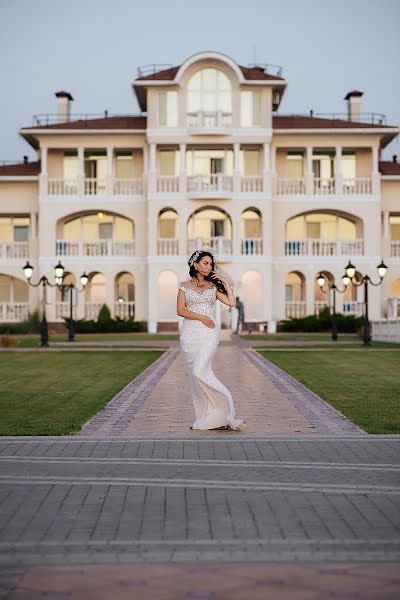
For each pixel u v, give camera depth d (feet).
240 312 151.23
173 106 172.45
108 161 177.06
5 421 41.42
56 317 176.45
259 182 173.58
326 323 166.91
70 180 178.29
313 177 178.19
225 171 176.14
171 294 173.88
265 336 146.82
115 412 45.32
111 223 182.60
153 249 173.37
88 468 29.12
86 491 25.48
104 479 27.22
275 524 21.53
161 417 43.29
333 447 33.35
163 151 177.37
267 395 53.36
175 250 173.58
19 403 49.52
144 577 17.78
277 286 178.60
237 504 23.71
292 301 179.22
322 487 25.84
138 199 177.78
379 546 19.67
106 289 177.99
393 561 18.74
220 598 16.55
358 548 19.53
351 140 177.88
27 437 36.11
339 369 74.64
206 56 169.27
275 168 179.52
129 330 170.09
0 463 30.12
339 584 17.29
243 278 173.37
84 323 169.17
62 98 193.16
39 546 19.83
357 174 182.60
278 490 25.48
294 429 38.68
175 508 23.30
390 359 88.17
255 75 172.96
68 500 24.34
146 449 33.06
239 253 172.86
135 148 178.09
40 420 41.83
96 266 177.68
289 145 177.78
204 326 39.11
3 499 24.50
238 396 52.80
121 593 16.83
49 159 180.75
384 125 178.81
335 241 179.22
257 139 172.45
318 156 182.19
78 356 95.96
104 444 34.32
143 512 22.89
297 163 182.29
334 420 41.68
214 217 178.50
